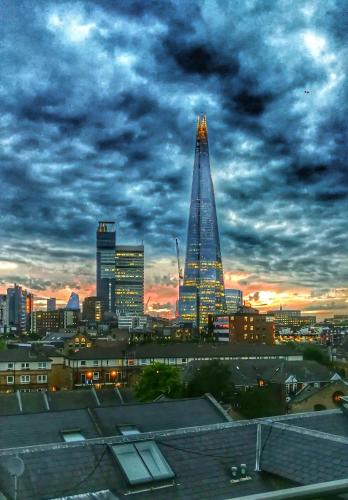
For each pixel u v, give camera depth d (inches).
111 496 744.3
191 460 969.5
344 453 916.6
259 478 938.7
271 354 5777.6
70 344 6894.7
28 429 1405.0
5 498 799.7
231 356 5659.5
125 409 1592.0
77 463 912.3
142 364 5374.0
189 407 1668.3
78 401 3014.3
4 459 887.1
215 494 890.7
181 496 875.4
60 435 1401.3
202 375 3238.2
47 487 847.1
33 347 5531.5
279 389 3681.1
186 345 5920.3
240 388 3570.4
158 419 1576.0
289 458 962.7
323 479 868.0
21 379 4682.6
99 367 5251.0
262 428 1085.1
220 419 1620.3
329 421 1133.1
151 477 900.6
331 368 5428.2
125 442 982.4
